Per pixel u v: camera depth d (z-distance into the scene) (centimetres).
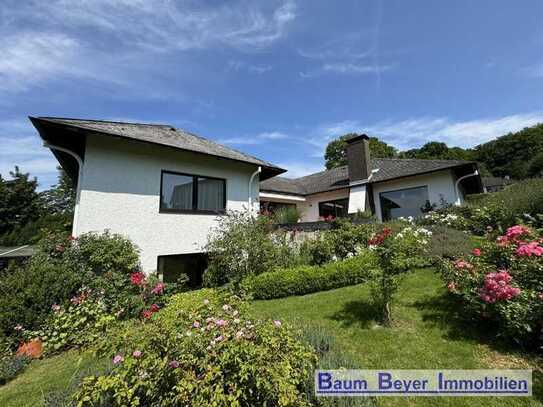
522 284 478
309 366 351
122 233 991
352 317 615
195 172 1228
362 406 308
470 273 548
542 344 418
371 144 5025
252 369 275
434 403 347
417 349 467
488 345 455
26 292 657
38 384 480
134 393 293
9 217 3027
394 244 594
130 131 1091
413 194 1731
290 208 1752
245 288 881
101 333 573
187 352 295
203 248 1131
